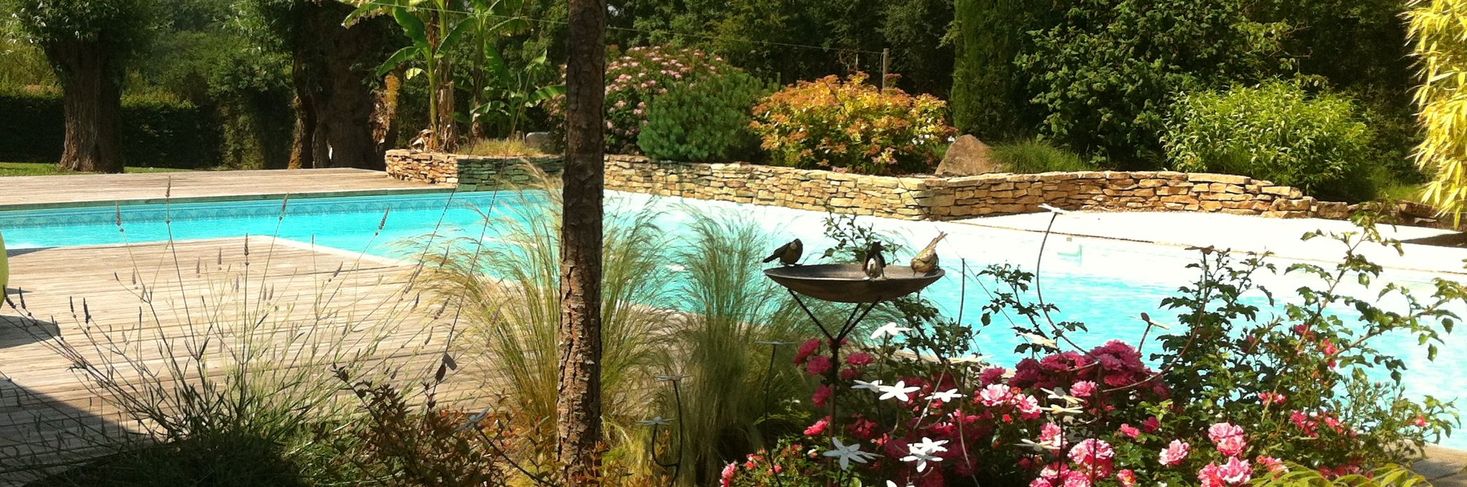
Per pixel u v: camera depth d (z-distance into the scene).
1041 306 3.63
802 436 3.50
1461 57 9.46
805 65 25.00
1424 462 3.59
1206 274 3.66
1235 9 15.14
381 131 22.09
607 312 4.12
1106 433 3.18
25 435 3.80
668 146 16.30
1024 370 3.32
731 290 4.20
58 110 26.45
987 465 3.17
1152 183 13.77
